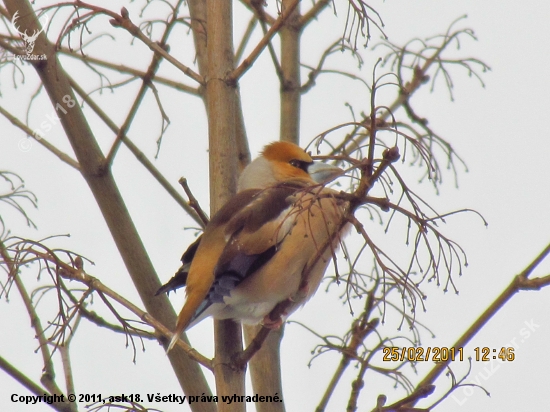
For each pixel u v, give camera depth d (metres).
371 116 7.67
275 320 9.52
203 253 10.02
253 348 9.39
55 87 10.92
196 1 12.11
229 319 9.83
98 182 10.94
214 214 10.22
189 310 9.65
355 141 10.82
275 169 11.99
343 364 10.21
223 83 10.21
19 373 9.80
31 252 9.15
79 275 9.24
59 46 9.82
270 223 10.09
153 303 10.81
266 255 10.02
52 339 9.08
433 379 9.12
